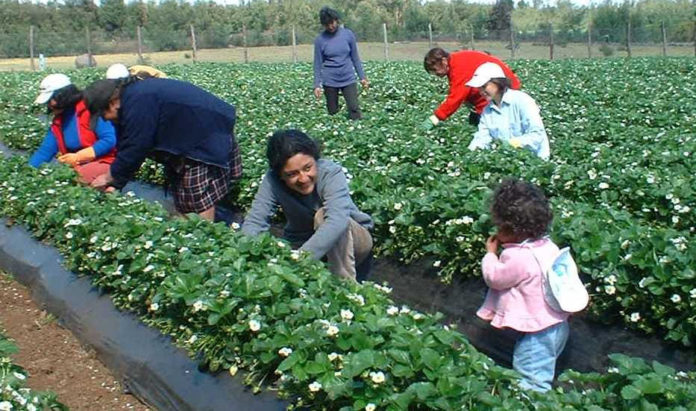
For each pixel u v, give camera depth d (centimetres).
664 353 532
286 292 502
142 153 761
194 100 766
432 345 414
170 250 607
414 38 5850
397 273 721
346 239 590
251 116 1481
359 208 761
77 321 673
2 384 452
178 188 801
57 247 801
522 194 480
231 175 849
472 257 657
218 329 524
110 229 675
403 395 385
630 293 556
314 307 468
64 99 942
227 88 2273
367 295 504
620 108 1574
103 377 606
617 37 5016
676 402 366
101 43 5150
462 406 378
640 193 752
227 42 5688
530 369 488
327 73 1478
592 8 7138
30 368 618
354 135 1125
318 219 586
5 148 1384
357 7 8206
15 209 887
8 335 683
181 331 576
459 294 662
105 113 760
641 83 2073
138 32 4212
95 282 689
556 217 628
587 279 582
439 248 685
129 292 640
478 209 655
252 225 607
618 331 560
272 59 4847
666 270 530
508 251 486
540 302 480
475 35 5550
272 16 7550
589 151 991
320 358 422
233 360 517
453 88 1009
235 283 506
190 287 539
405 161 962
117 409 560
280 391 462
